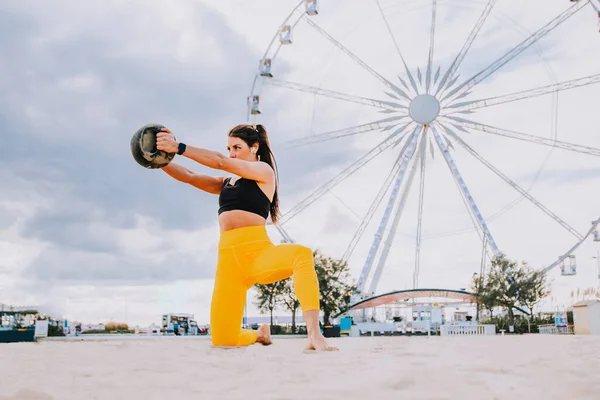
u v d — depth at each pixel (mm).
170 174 5391
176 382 2213
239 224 5188
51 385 2154
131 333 35250
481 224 40750
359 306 43594
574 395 1807
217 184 5625
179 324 37031
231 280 5207
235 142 5500
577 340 7254
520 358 3424
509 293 40188
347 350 4543
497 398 1738
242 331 5625
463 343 6242
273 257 4941
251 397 1780
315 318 4621
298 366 2828
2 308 27172
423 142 41469
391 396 1770
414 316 44781
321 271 39500
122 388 2051
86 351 4598
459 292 42562
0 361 3406
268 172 5281
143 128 4277
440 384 2047
